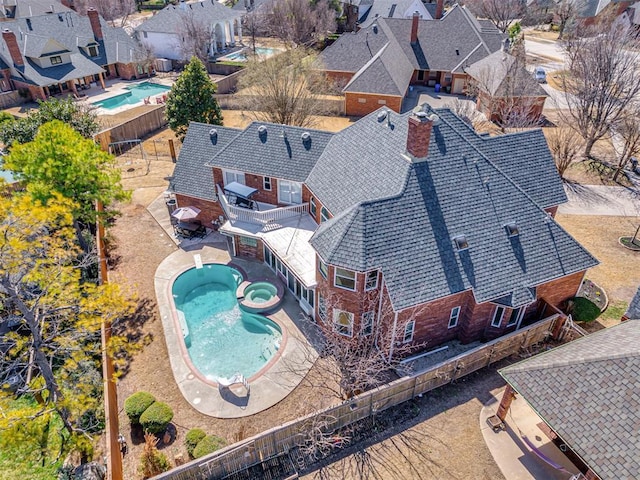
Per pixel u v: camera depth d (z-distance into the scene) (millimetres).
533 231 24828
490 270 23391
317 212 30672
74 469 18719
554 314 25031
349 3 94625
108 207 38625
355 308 24094
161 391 22781
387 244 22562
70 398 19250
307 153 32156
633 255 31719
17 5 88188
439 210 23875
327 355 24750
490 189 25141
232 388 22875
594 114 48250
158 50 84312
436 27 69250
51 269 19234
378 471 19078
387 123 28219
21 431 17594
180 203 36594
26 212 17672
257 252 32125
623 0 90750
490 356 23312
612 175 42219
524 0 103250
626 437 15359
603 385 16656
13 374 23906
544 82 67312
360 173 27281
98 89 72125
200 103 45781
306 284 25234
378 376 23625
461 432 20562
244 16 97812
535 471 18891
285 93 50312
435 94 66000
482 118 54938
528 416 21188
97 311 21188
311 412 21500
